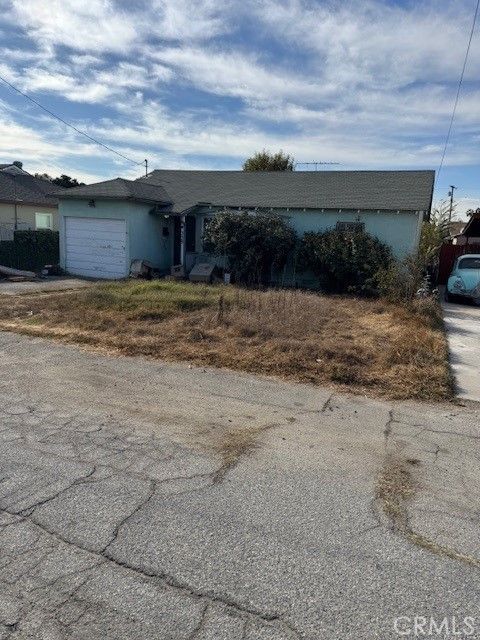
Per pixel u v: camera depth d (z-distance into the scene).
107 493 2.97
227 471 3.32
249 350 6.62
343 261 13.71
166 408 4.56
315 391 5.22
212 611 2.05
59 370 5.69
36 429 3.95
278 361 6.11
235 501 2.93
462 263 14.33
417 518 2.82
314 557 2.43
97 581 2.21
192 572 2.29
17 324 8.15
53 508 2.79
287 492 3.06
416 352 6.60
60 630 1.92
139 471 3.28
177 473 3.26
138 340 7.10
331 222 15.08
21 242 17.48
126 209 15.66
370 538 2.60
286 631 1.96
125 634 1.91
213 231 15.09
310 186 17.22
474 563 2.43
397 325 8.82
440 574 2.33
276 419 4.38
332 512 2.85
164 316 8.77
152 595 2.13
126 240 15.82
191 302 9.70
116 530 2.60
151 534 2.57
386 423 4.36
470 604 2.15
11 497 2.89
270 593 2.17
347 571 2.33
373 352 6.66
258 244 14.69
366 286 13.22
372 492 3.11
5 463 3.33
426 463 3.56
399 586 2.24
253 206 15.80
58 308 9.41
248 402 4.81
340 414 4.55
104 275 16.47
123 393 4.95
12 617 1.98
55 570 2.27
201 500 2.93
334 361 6.14
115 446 3.67
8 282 14.48
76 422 4.13
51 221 26.27
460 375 6.00
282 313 8.91
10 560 2.33
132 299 9.91
